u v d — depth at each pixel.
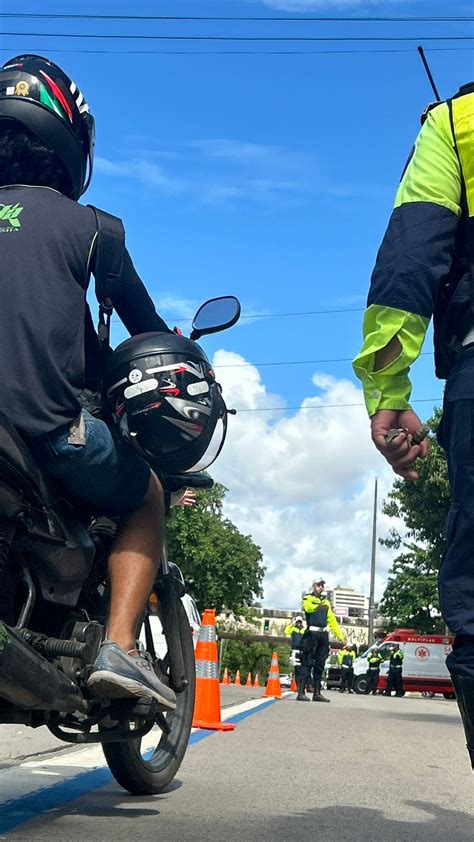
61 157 3.31
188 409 3.22
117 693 3.18
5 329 3.01
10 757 5.25
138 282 3.30
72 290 3.09
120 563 3.34
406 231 2.56
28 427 2.96
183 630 4.30
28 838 3.12
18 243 3.11
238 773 5.03
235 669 74.06
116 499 3.23
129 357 3.21
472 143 2.57
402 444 2.51
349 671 33.97
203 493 52.97
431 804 4.35
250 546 53.94
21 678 2.82
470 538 2.50
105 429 3.14
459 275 2.65
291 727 8.75
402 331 2.50
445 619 2.56
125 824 3.45
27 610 2.94
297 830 3.50
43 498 2.96
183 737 4.36
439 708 18.23
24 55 3.38
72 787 4.28
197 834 3.32
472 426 2.52
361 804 4.22
